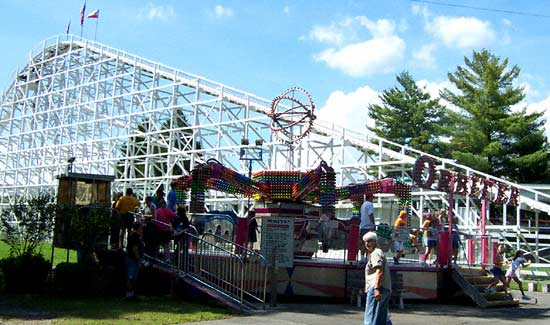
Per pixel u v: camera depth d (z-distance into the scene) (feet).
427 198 121.08
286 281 54.85
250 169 72.33
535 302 61.52
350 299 53.47
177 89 140.15
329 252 65.10
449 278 58.39
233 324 39.37
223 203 137.69
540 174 174.81
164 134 162.71
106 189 67.05
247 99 124.36
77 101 174.50
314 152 115.96
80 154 168.45
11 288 51.96
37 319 38.34
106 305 45.73
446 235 58.54
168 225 53.67
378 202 99.76
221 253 51.70
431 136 209.56
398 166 121.80
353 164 111.14
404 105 216.74
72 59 175.11
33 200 55.88
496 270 58.85
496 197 66.54
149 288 54.85
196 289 50.88
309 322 41.42
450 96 192.44
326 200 60.44
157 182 147.95
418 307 53.16
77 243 53.78
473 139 176.04
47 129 173.17
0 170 191.72
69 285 50.21
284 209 69.41
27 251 54.13
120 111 156.04
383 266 31.24
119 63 157.99
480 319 46.65
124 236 56.29
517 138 177.58
